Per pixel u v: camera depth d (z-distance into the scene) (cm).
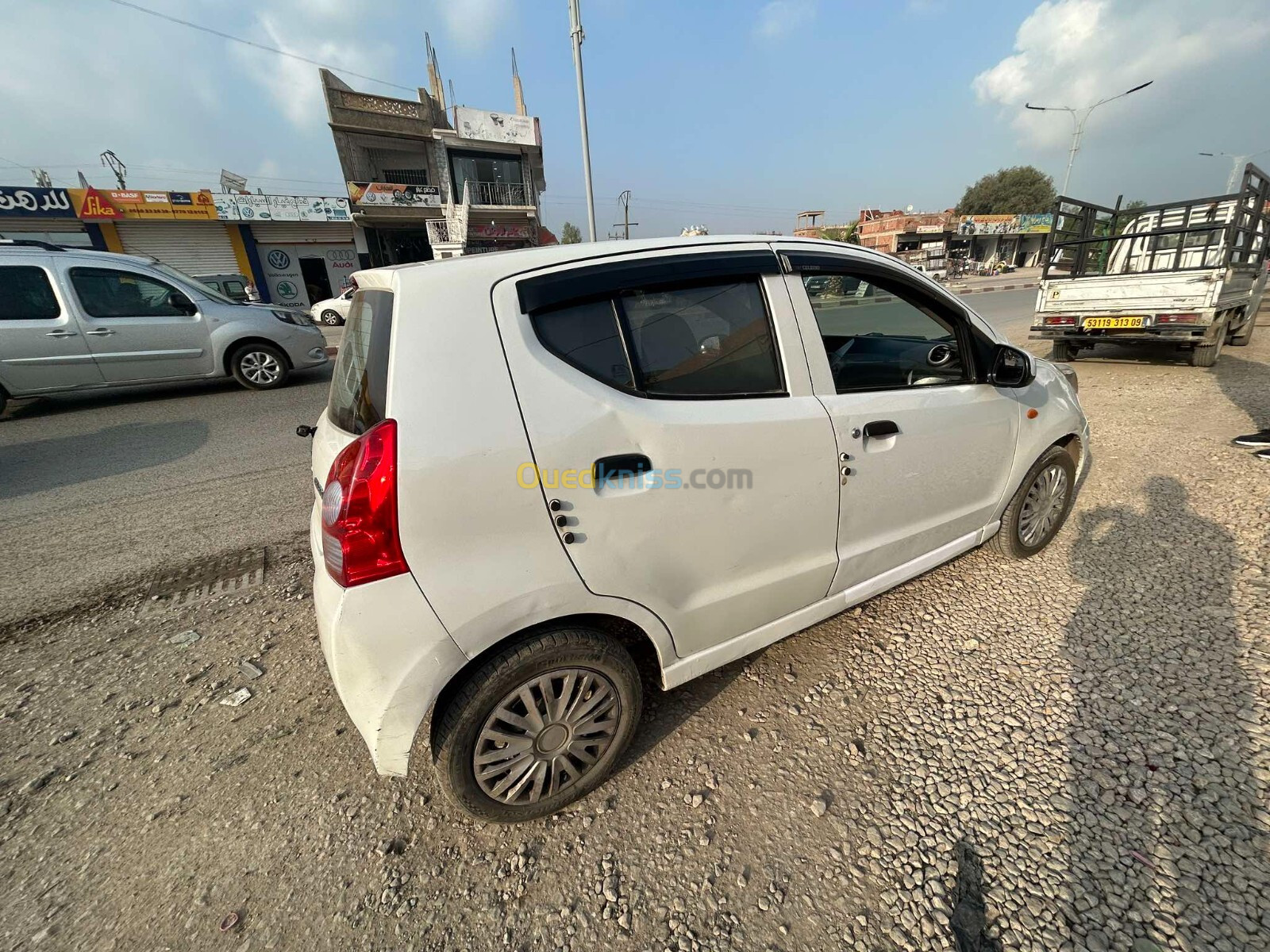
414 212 2259
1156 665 217
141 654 261
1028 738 191
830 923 143
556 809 177
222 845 171
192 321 712
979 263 4728
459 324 146
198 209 1978
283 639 268
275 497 429
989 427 247
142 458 520
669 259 175
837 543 211
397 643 141
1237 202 630
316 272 2267
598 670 171
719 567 184
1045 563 292
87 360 657
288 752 204
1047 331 773
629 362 164
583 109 1453
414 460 137
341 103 2167
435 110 2573
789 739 199
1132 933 135
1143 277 684
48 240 1875
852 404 204
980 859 155
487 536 145
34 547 360
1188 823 159
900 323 288
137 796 189
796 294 196
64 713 227
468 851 167
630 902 151
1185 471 384
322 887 158
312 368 869
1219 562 277
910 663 231
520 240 2717
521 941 144
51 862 167
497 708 158
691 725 207
